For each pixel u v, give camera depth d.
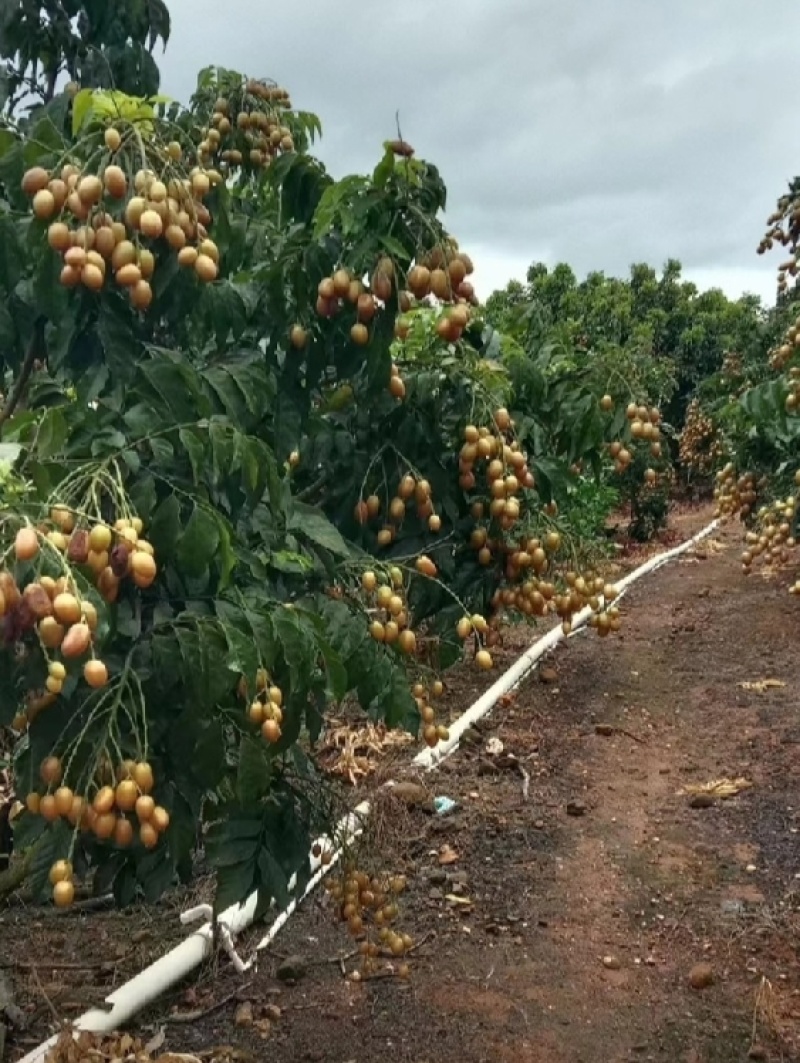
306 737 5.32
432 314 3.42
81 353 2.34
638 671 7.37
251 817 2.43
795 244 5.41
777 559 7.09
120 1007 3.20
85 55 3.76
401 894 4.08
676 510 17.58
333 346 2.64
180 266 2.16
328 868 3.98
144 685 2.04
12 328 2.35
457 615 3.34
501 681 6.83
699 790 5.12
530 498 3.63
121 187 2.03
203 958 3.49
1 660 1.89
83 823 1.90
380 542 3.17
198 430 2.09
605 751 5.76
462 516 3.39
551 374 4.44
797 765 5.30
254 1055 3.08
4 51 3.69
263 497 2.55
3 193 2.58
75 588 1.60
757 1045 3.12
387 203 2.47
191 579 2.12
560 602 3.94
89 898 4.00
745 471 7.96
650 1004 3.37
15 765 2.10
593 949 3.71
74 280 2.01
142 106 2.22
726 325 17.55
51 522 1.76
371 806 4.43
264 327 2.67
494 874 4.27
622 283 17.91
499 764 5.45
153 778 2.01
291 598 2.56
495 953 3.67
